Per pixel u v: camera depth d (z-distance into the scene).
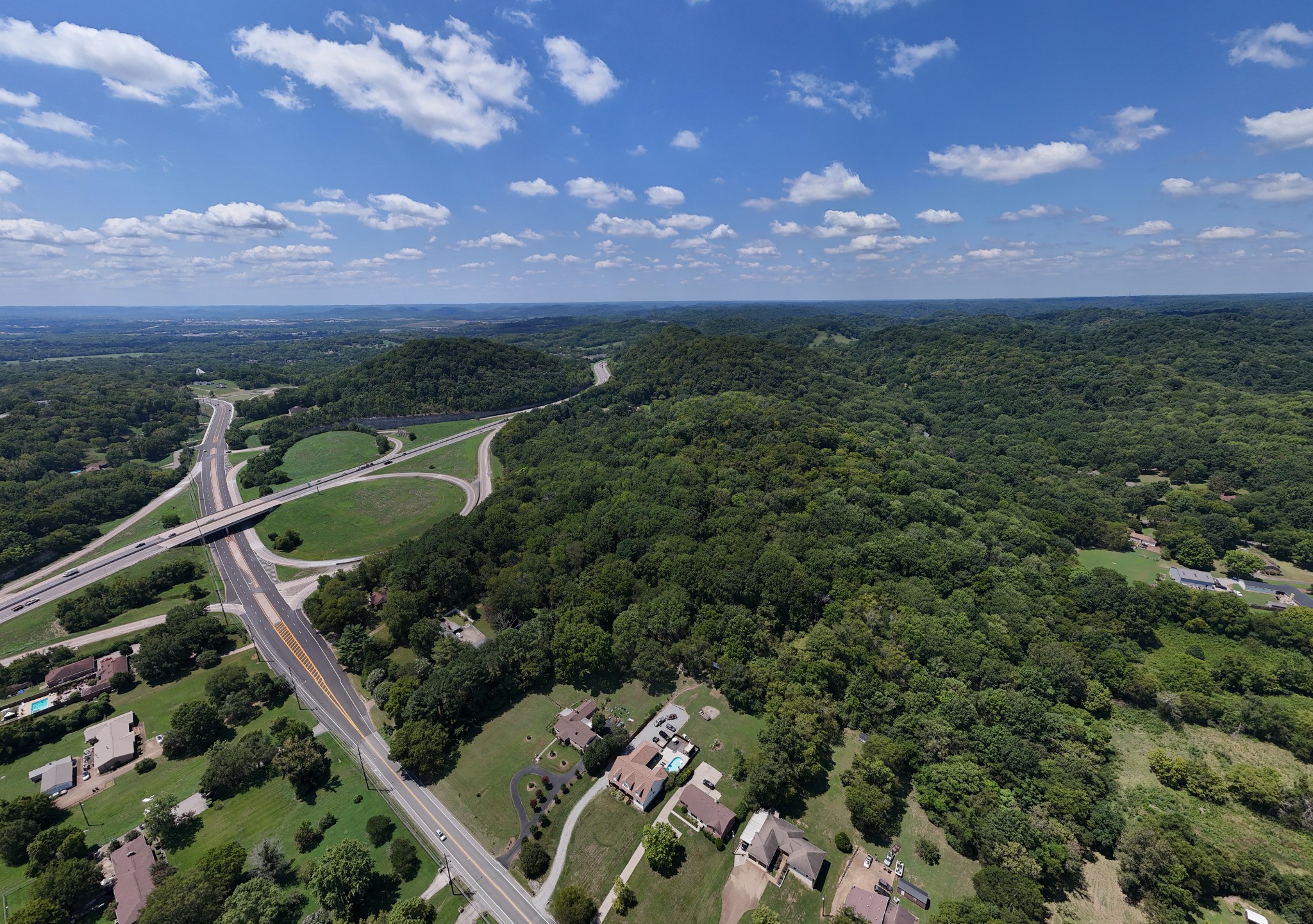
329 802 98.44
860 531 171.25
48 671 130.88
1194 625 143.88
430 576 155.00
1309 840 91.00
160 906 73.31
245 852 85.00
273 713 120.00
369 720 118.62
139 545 192.75
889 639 128.75
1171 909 78.12
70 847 86.44
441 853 89.19
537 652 125.88
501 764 106.00
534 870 85.56
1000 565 163.88
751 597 141.75
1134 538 189.12
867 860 87.38
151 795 100.12
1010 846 83.88
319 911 77.69
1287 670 124.06
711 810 93.06
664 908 81.06
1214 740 113.00
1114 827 87.88
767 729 104.44
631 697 122.31
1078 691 120.00
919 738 105.06
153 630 142.00
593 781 102.12
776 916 75.75
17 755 108.94
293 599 166.12
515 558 171.62
